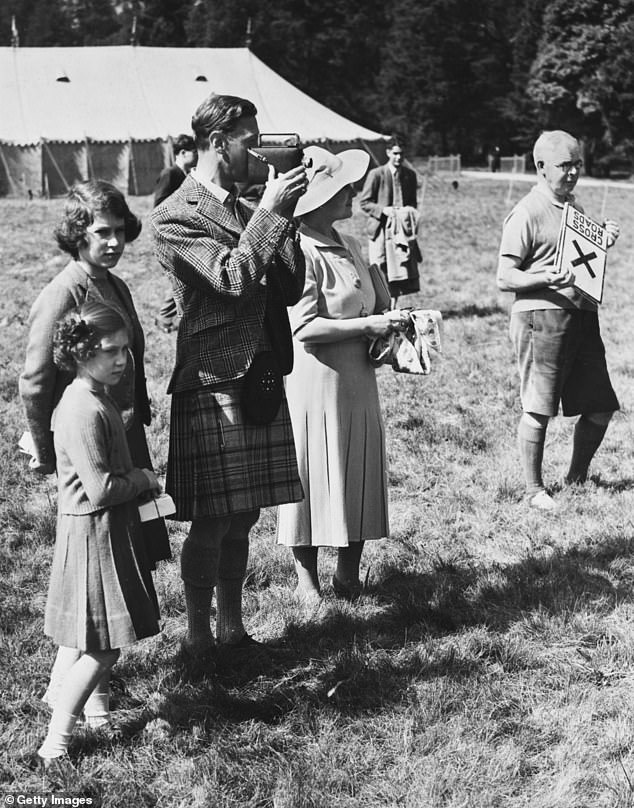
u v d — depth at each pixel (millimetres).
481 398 8562
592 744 3510
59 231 3504
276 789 3232
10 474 6336
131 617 3309
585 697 3807
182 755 3412
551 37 59938
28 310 12625
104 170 37375
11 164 36344
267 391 3801
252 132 3703
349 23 69438
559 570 4973
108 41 85188
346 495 4535
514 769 3324
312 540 4520
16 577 4820
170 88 40125
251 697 3781
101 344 3211
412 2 70500
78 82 39281
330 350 4473
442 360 9938
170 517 3881
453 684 3848
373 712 3680
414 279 11219
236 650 4094
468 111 72438
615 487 6355
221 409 3785
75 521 3293
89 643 3260
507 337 11312
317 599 4629
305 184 3672
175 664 3992
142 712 3650
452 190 41594
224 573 4102
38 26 92000
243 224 3842
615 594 4695
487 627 4379
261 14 68125
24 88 38594
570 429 7684
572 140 5984
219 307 3729
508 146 73812
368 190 11242
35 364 3438
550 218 6004
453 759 3377
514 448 7195
